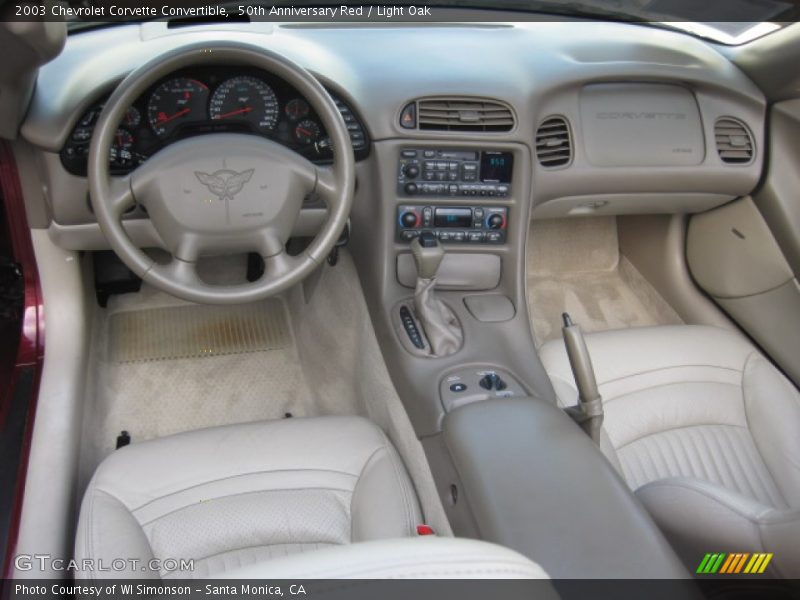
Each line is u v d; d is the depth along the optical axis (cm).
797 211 186
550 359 175
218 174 127
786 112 181
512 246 167
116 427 184
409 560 59
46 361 164
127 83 119
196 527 120
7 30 104
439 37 175
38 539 128
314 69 152
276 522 122
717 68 186
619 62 177
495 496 102
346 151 130
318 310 198
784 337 201
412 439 139
